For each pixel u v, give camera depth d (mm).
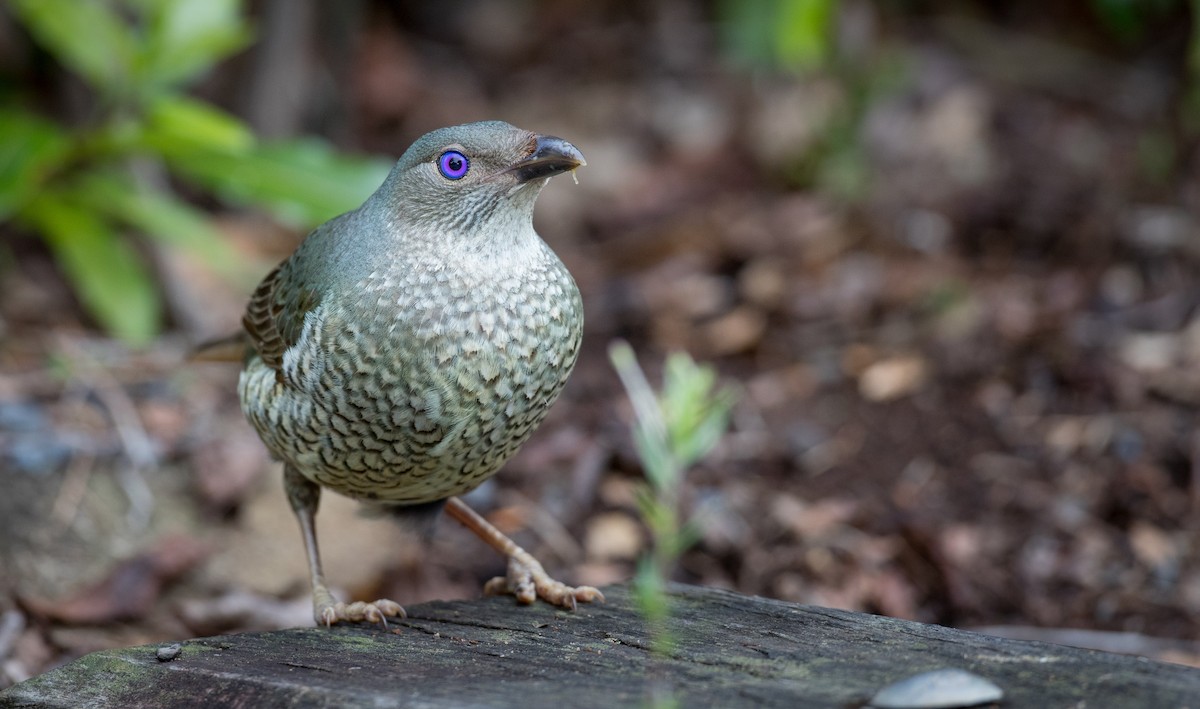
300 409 6719
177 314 12977
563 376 6781
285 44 15203
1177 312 12680
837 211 14664
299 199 10961
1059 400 11766
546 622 6414
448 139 6473
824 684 5172
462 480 6852
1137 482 10688
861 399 12008
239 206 14906
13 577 9102
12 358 11883
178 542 9438
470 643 6086
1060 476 10891
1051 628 9484
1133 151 15312
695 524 7656
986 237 14219
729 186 15773
